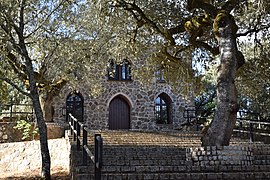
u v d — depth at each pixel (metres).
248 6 9.44
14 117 16.20
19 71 10.42
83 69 13.98
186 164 7.31
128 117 21.61
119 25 11.91
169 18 11.84
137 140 12.05
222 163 7.36
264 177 6.20
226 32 8.42
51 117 16.03
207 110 25.00
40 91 14.84
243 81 13.38
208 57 13.94
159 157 8.11
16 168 11.09
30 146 12.09
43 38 10.60
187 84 14.48
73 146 8.30
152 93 21.69
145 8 11.39
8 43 8.60
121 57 13.73
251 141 12.70
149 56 13.55
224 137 7.91
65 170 9.95
